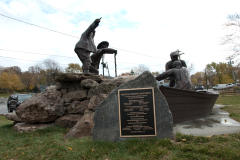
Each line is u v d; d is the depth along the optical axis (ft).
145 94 15.02
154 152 12.12
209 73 208.74
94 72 28.63
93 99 20.07
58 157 12.84
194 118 22.86
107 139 15.15
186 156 11.49
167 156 11.68
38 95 23.89
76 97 23.53
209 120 22.29
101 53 29.04
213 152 11.56
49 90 24.13
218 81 195.00
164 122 14.47
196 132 16.07
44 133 20.02
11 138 18.85
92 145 14.23
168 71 25.08
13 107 54.19
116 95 15.53
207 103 26.53
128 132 14.83
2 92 191.11
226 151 11.43
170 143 13.21
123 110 15.20
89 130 17.60
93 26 25.96
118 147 13.58
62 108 23.15
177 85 24.11
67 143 15.23
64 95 24.32
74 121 21.54
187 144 13.01
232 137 13.92
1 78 181.27
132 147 13.24
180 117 20.33
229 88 112.27
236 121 21.25
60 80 24.39
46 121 22.30
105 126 15.37
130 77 21.11
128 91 15.35
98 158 12.21
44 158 12.90
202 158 11.03
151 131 14.52
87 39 27.14
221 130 16.46
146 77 15.30
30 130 21.16
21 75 220.64
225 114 27.99
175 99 19.45
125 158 11.87
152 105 14.82
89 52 27.35
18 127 22.44
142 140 14.20
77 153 12.98
